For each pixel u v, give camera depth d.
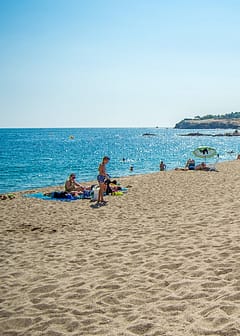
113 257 6.85
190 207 11.80
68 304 4.86
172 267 5.97
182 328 3.84
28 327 4.30
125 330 3.96
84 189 16.80
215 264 5.84
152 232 8.62
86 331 4.05
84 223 10.32
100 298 4.96
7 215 12.07
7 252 7.68
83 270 6.25
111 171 33.34
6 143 91.88
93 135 173.00
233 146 84.44
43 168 34.81
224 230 8.10
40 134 183.88
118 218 10.80
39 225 10.28
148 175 24.64
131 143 97.69
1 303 5.07
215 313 4.09
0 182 25.75
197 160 47.25
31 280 5.92
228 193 14.51
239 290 4.67
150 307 4.51
